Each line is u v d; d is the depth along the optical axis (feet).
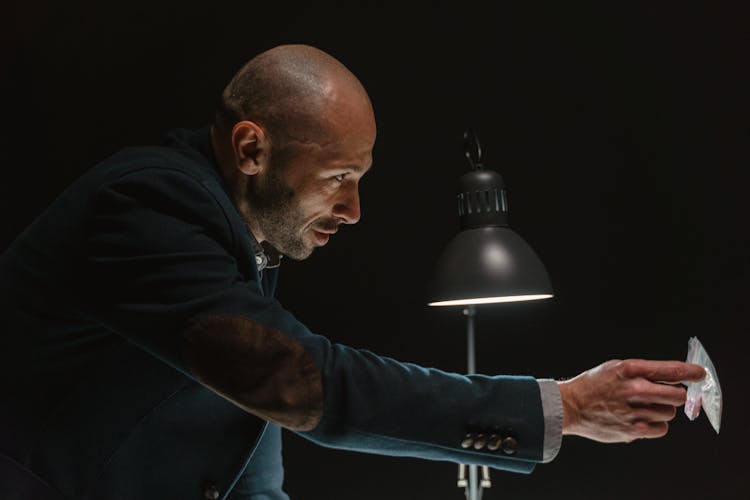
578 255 8.36
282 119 3.63
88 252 3.40
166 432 3.73
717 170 8.25
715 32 8.34
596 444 8.11
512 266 5.89
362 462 8.34
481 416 3.21
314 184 3.71
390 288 8.50
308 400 3.15
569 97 8.45
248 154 3.69
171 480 3.75
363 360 3.24
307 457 8.38
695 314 8.18
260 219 3.85
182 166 3.51
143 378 3.66
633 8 8.43
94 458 3.67
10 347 3.66
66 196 3.62
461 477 6.88
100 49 8.76
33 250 3.64
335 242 8.57
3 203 8.69
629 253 8.30
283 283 8.57
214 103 8.69
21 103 8.75
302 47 3.82
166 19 8.75
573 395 3.26
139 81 8.73
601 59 8.43
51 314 3.59
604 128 8.40
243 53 8.70
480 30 8.56
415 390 3.20
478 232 6.06
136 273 3.26
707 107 8.31
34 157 8.71
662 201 8.30
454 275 5.93
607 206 8.36
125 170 3.44
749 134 8.23
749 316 8.11
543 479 8.18
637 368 3.17
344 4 8.65
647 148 8.35
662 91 8.36
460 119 8.52
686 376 3.16
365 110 3.74
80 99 8.74
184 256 3.24
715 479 7.97
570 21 8.48
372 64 8.61
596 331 8.29
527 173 8.45
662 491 8.02
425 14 8.59
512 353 8.37
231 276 3.27
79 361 3.64
